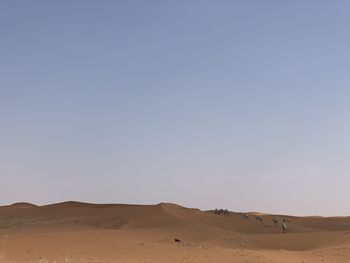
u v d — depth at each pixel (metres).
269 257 33.97
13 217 82.44
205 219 78.44
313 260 33.62
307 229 83.19
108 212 79.69
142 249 39.22
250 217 93.44
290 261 32.53
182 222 65.19
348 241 48.94
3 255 33.44
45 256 34.09
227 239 55.12
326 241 51.16
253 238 56.09
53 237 42.41
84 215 80.44
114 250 38.16
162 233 56.00
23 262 30.52
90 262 31.19
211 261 31.97
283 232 73.88
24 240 39.78
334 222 98.75
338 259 34.31
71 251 36.97
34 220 77.38
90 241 42.06
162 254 36.06
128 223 67.38
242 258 33.22
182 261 32.03
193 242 51.22
